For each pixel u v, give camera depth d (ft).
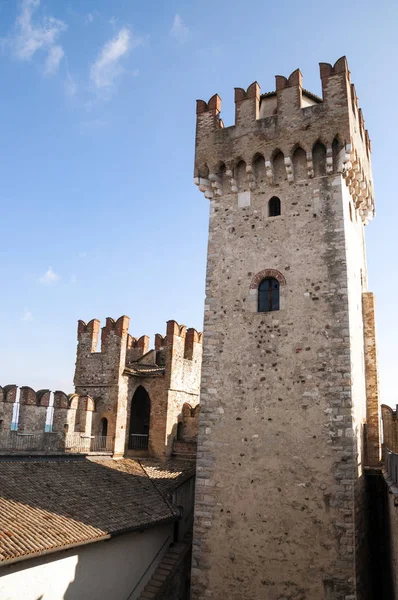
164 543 81.87
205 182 85.10
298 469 66.64
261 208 80.12
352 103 79.71
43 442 91.35
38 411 90.74
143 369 128.88
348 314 69.62
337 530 62.49
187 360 130.11
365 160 87.40
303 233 75.66
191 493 97.25
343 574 60.90
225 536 68.28
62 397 96.12
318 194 76.28
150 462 111.75
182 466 108.27
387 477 62.64
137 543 74.18
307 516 64.49
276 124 80.33
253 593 64.90
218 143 85.10
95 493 76.95
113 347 119.14
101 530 64.03
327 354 69.21
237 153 82.58
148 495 84.69
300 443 67.41
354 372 69.41
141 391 131.95
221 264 80.48
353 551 61.05
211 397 74.69
